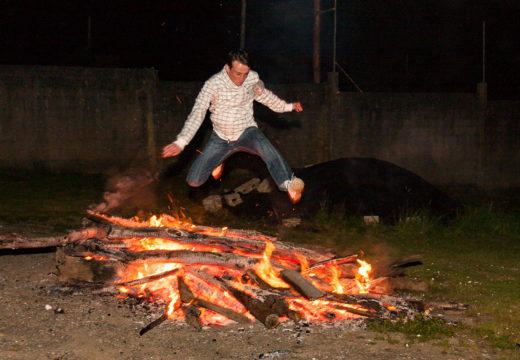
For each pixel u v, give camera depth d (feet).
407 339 17.46
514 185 55.47
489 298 22.36
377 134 51.01
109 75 45.52
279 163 16.19
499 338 17.76
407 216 36.14
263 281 19.75
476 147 53.88
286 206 35.47
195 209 37.58
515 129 55.01
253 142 16.40
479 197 50.90
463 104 53.21
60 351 15.64
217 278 19.62
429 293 22.77
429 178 52.90
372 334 17.75
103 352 15.75
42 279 22.13
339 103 49.75
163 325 17.89
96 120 45.55
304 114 49.08
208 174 16.88
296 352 16.14
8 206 35.06
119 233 21.45
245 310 19.29
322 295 18.08
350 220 35.24
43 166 44.80
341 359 15.78
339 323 18.48
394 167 40.09
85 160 45.55
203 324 18.06
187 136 15.66
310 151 49.44
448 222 37.17
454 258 29.53
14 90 44.01
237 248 21.84
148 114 46.39
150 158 46.47
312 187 37.06
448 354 16.42
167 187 42.93
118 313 18.76
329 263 21.13
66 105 44.98
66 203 36.94
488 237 35.70
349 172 38.42
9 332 16.75
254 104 47.60
